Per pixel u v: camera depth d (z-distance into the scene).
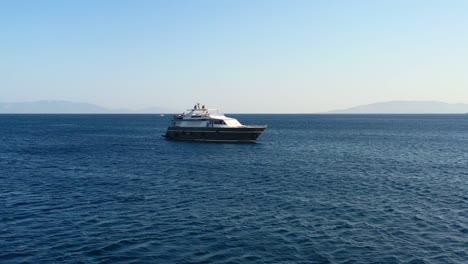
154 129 161.62
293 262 20.03
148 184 39.41
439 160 61.41
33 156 63.44
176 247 21.92
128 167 51.38
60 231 24.47
